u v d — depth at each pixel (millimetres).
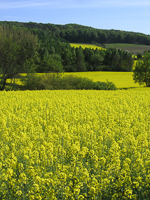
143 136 8422
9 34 47219
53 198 5406
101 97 22531
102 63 118500
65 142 8078
